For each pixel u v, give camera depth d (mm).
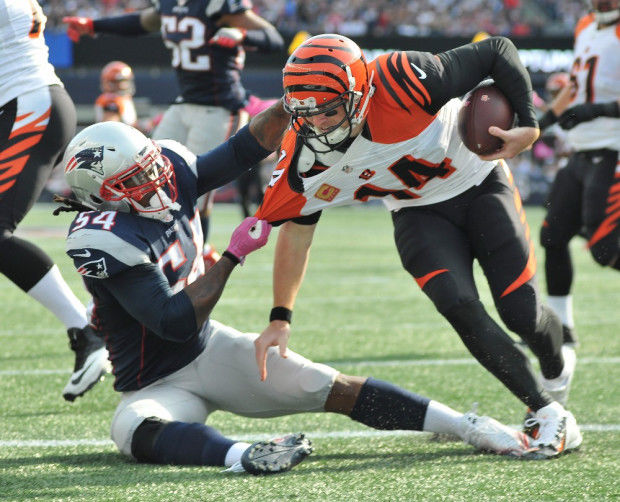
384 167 10328
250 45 20344
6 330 20344
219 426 12117
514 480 9195
